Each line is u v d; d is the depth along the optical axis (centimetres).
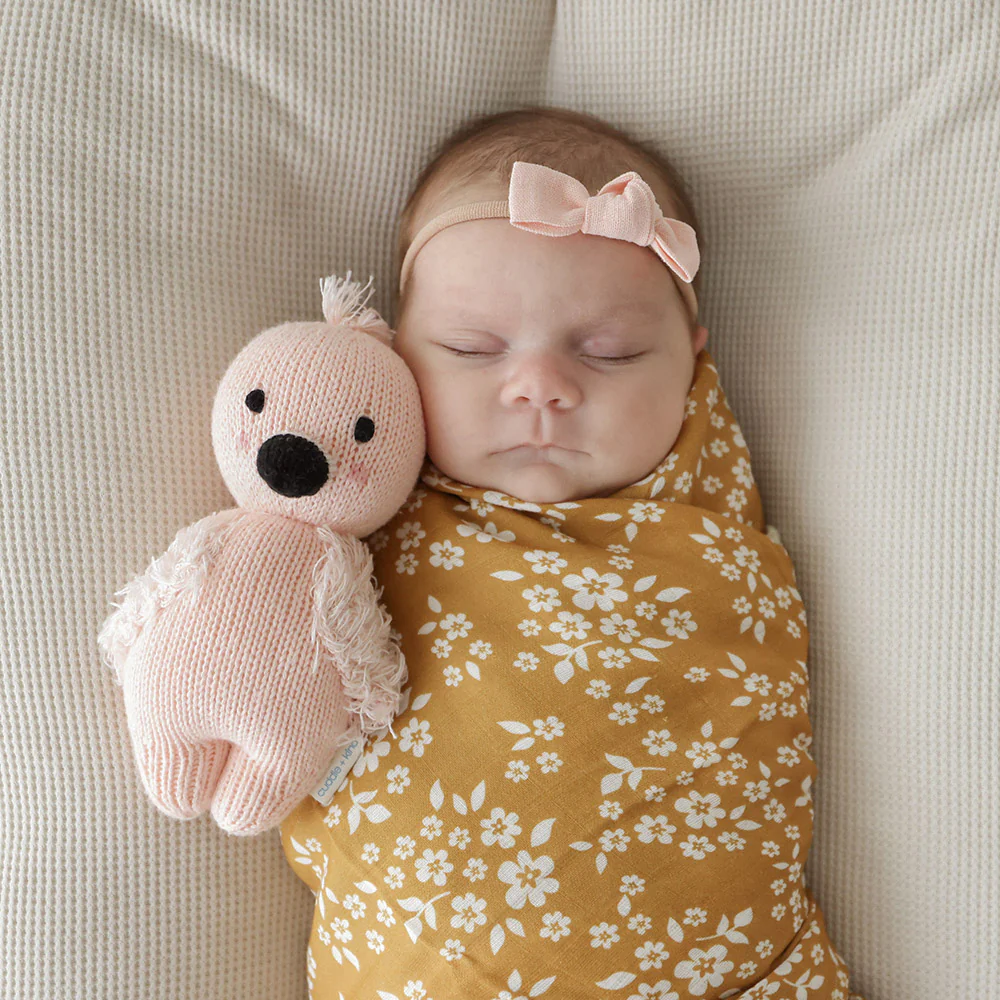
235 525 85
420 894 84
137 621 83
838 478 105
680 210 106
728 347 114
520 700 86
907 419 101
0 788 96
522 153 98
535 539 94
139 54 98
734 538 97
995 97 100
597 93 113
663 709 88
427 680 90
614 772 85
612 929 83
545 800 85
